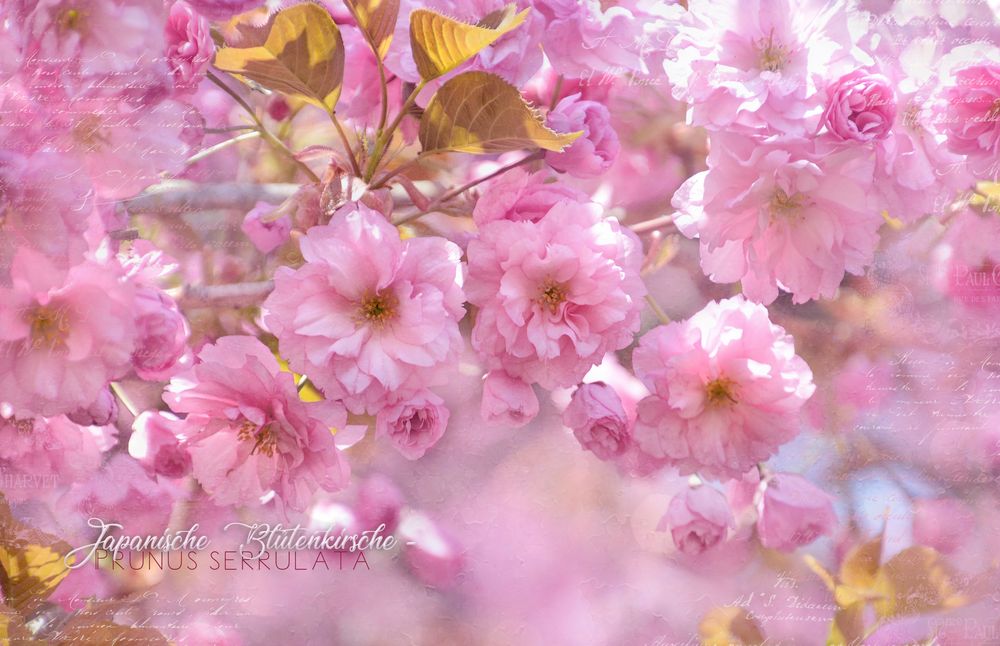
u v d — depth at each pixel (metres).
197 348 0.68
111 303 0.66
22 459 0.68
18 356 0.66
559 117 0.66
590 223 0.66
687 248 0.69
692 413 0.67
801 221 0.67
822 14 0.66
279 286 0.65
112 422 0.68
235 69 0.66
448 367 0.65
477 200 0.67
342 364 0.65
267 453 0.67
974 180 0.68
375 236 0.65
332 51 0.65
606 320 0.66
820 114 0.66
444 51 0.65
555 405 0.69
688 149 0.69
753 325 0.67
